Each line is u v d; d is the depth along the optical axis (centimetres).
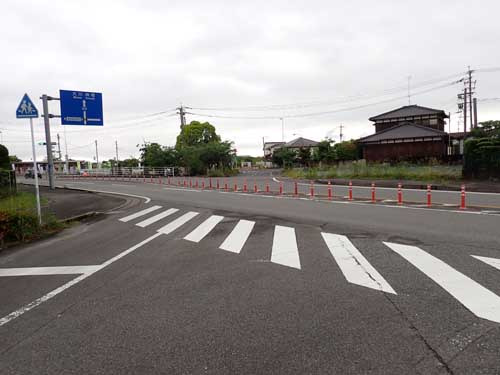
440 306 370
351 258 561
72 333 337
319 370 263
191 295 423
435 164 2811
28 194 1858
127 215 1206
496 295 396
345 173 2859
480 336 306
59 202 1634
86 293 444
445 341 299
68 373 271
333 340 306
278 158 6531
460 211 1045
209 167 4972
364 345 297
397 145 3875
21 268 575
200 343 308
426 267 502
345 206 1254
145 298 419
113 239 797
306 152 5016
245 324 342
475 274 468
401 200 1348
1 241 764
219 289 440
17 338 331
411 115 4278
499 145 1986
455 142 4609
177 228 905
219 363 277
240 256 598
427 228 798
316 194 1764
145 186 2848
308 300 396
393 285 435
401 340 303
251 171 6038
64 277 515
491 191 1648
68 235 870
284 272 501
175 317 362
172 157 5034
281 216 1054
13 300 430
